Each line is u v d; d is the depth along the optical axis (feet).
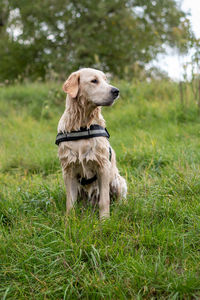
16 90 37.78
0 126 26.86
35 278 6.97
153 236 7.94
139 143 17.07
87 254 7.27
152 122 22.18
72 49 49.96
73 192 10.50
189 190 10.27
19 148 19.94
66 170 9.95
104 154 9.75
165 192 10.29
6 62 57.67
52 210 9.90
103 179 9.93
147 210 9.16
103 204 9.82
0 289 6.68
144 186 10.73
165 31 43.14
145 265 6.89
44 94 34.78
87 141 9.45
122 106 26.61
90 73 9.50
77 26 52.54
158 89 28.12
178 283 6.34
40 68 55.52
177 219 8.89
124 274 6.84
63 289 6.68
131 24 49.24
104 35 53.88
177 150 14.92
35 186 12.05
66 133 9.57
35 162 16.84
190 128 19.58
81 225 8.28
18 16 53.47
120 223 8.63
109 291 6.36
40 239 8.04
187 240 7.86
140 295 6.32
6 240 8.00
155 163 14.23
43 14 50.85
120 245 7.75
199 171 11.40
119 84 31.24
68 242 7.65
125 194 10.98
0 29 60.49
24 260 7.38
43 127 26.23
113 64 55.11
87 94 9.41
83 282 6.83
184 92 24.03
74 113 9.48
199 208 9.02
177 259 7.20
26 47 54.75
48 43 52.85
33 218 9.19
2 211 9.81
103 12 51.67
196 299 6.07
